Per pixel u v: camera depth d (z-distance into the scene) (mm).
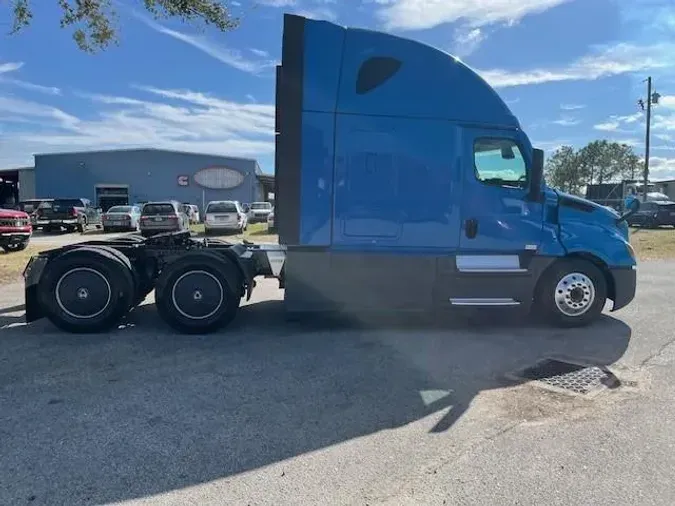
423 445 3793
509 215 6934
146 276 7371
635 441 3842
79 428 4035
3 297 9289
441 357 5918
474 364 5668
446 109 6738
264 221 36781
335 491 3217
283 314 7965
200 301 6773
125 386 4930
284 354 5973
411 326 7250
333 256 6707
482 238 6898
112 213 30078
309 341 6508
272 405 4512
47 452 3664
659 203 29984
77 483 3285
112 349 6121
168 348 6180
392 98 6645
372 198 6676
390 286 6801
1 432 3957
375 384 5043
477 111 6797
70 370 5375
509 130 6832
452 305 6895
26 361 5660
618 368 5520
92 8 10766
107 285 6762
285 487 3260
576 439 3873
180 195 49875
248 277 7055
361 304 6777
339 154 6598
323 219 6656
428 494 3180
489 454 3656
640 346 6320
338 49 6559
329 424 4145
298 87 6504
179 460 3572
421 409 4445
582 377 5242
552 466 3494
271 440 3867
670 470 3445
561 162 79125
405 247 6789
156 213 24625
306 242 6664
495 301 6941
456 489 3230
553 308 7141
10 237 16391
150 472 3420
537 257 7055
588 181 77312
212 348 6191
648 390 4859
